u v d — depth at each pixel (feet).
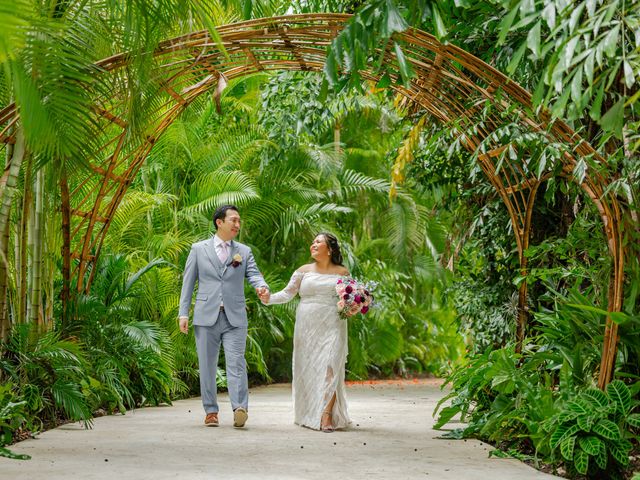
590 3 11.52
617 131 11.98
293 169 45.03
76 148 18.54
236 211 24.03
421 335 58.54
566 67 11.55
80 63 18.33
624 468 16.52
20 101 15.69
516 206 25.39
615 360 17.97
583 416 16.49
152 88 21.56
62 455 17.88
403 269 53.36
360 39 13.56
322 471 16.14
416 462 17.37
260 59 21.97
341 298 22.76
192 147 40.45
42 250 24.32
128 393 28.04
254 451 18.69
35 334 23.29
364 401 33.53
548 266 24.64
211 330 23.40
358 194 52.49
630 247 17.80
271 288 42.93
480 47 21.13
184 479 15.05
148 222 36.86
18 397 21.13
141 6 18.43
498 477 15.66
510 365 19.97
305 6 24.22
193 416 26.37
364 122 52.80
